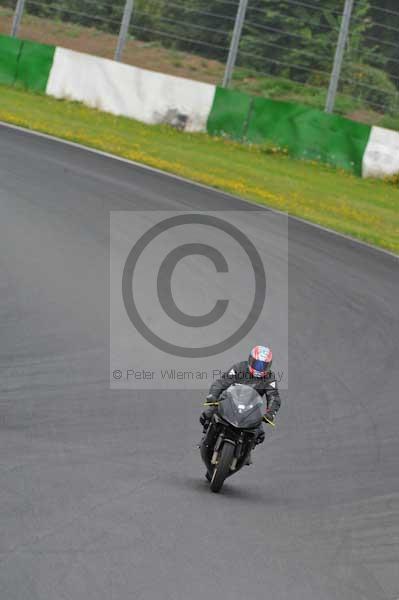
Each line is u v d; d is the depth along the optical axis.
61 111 121.56
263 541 28.83
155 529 27.88
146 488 31.77
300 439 41.25
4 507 27.11
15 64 130.38
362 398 47.88
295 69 160.00
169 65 158.12
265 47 161.12
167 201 80.94
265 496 34.00
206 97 125.88
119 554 25.36
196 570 25.42
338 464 38.94
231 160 114.81
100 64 128.00
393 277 73.12
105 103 127.62
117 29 163.88
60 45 157.00
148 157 101.06
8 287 54.03
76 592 22.59
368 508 34.34
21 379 41.88
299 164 122.38
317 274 68.69
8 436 34.81
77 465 32.78
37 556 24.14
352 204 103.50
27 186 76.12
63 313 51.91
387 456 40.94
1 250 60.19
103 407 40.50
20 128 101.12
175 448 37.56
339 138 123.25
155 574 24.59
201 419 35.97
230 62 135.62
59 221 68.62
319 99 153.50
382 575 27.97
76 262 60.91
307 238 79.00
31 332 48.12
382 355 55.19
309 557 28.27
